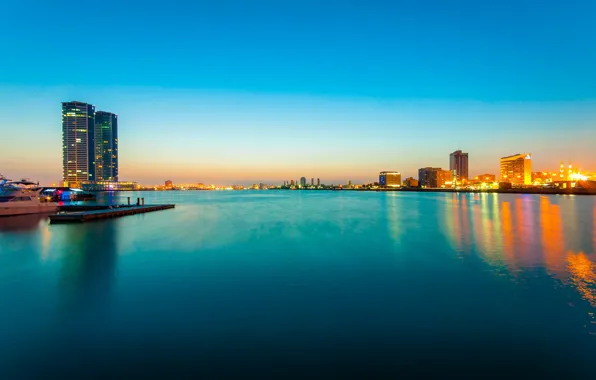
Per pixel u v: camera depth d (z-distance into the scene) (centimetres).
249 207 7319
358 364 795
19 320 1040
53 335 941
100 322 1023
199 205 8244
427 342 893
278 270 1623
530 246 2247
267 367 785
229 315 1073
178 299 1221
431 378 743
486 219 4209
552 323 998
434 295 1248
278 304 1167
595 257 1883
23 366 793
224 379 743
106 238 2711
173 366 790
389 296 1240
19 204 4797
